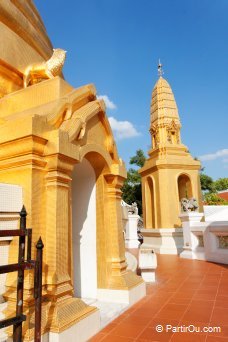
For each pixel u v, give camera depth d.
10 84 7.81
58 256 4.73
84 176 7.39
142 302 6.82
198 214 15.41
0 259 4.57
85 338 4.64
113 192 7.25
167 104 23.03
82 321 4.62
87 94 6.48
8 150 4.91
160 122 22.55
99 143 6.88
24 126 4.74
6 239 4.60
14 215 4.59
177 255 16.91
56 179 4.93
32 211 4.61
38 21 10.05
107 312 5.88
